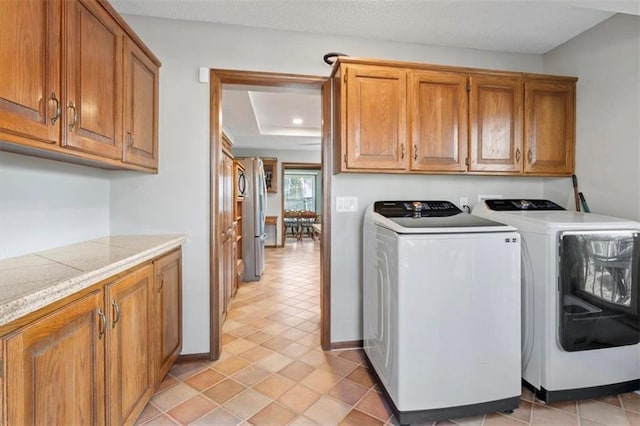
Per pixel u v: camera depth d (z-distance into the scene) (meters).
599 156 2.25
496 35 2.39
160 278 1.80
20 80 1.01
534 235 1.83
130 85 1.76
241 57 2.27
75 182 1.83
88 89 1.38
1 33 0.94
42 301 0.91
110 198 2.16
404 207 2.24
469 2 1.99
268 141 6.69
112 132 1.58
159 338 1.79
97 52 1.44
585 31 2.33
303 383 1.99
